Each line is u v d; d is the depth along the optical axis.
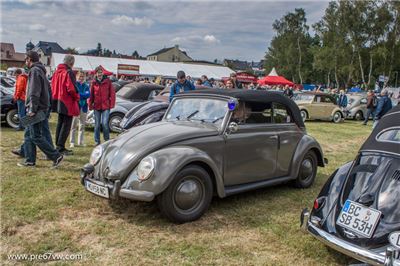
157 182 4.04
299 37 61.91
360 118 21.00
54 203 4.78
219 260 3.62
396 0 42.91
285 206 5.18
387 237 3.08
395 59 44.62
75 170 6.32
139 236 4.02
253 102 5.23
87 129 11.16
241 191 4.98
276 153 5.49
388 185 3.36
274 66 67.25
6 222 4.14
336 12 45.78
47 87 6.13
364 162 3.69
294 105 5.93
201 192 4.48
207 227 4.32
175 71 39.59
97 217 4.45
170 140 4.42
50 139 6.43
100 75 8.33
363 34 44.72
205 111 5.16
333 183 3.78
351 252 3.21
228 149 4.83
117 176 4.21
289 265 3.60
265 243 4.03
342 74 49.22
